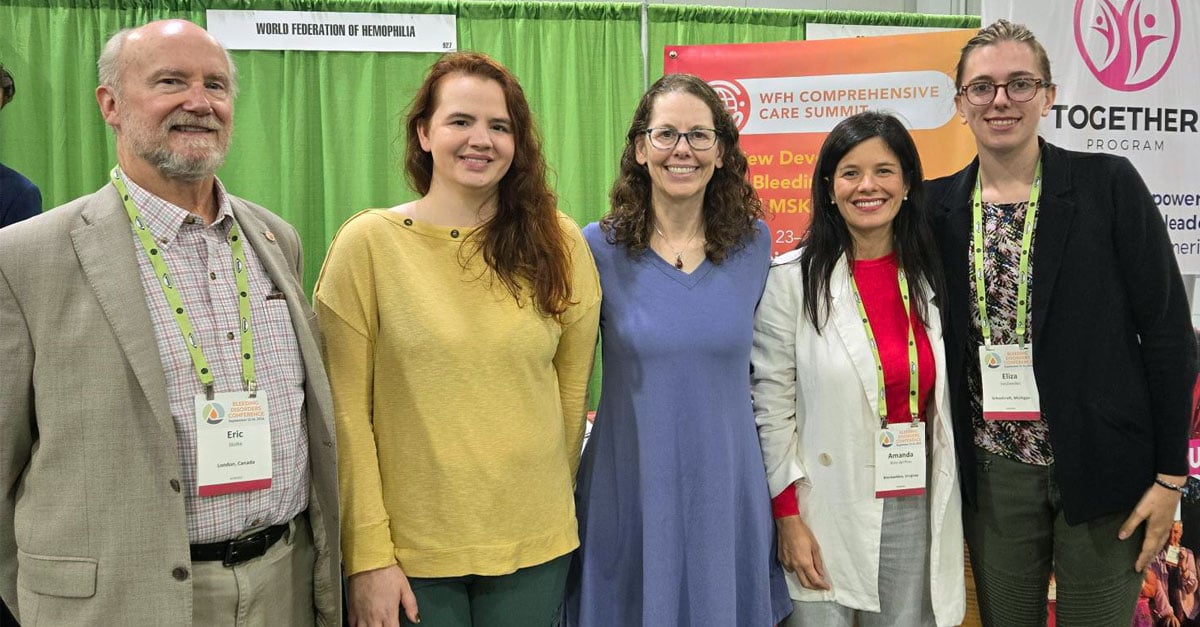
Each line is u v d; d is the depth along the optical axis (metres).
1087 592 1.72
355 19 3.65
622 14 3.86
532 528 1.51
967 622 2.19
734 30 3.92
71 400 1.21
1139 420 1.67
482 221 1.55
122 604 1.21
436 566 1.45
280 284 1.41
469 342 1.45
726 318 1.66
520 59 3.81
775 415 1.79
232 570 1.32
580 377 1.67
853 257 1.77
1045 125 2.43
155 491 1.23
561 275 1.55
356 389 1.47
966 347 1.77
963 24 4.02
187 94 1.28
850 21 3.96
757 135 3.02
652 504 1.63
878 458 1.68
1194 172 2.51
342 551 1.48
